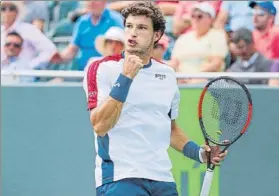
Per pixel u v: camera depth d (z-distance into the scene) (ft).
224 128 45.57
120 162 39.81
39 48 60.75
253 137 56.39
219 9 60.44
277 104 56.24
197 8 60.39
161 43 59.57
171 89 41.81
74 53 61.26
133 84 40.65
